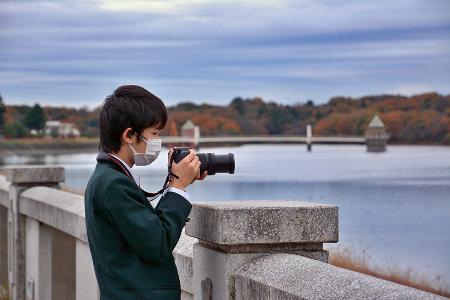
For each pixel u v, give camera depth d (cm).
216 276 336
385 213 5222
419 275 2355
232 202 350
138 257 304
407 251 3341
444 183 8512
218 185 8288
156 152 316
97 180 305
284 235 321
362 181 9025
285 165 14525
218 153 327
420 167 13225
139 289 301
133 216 296
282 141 14750
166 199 310
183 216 308
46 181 827
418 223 4562
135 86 319
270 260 315
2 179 1003
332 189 7644
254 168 13150
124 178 303
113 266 303
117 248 303
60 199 673
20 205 810
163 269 309
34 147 18612
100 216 304
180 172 313
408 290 249
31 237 784
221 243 317
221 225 317
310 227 324
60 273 686
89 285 576
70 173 10344
